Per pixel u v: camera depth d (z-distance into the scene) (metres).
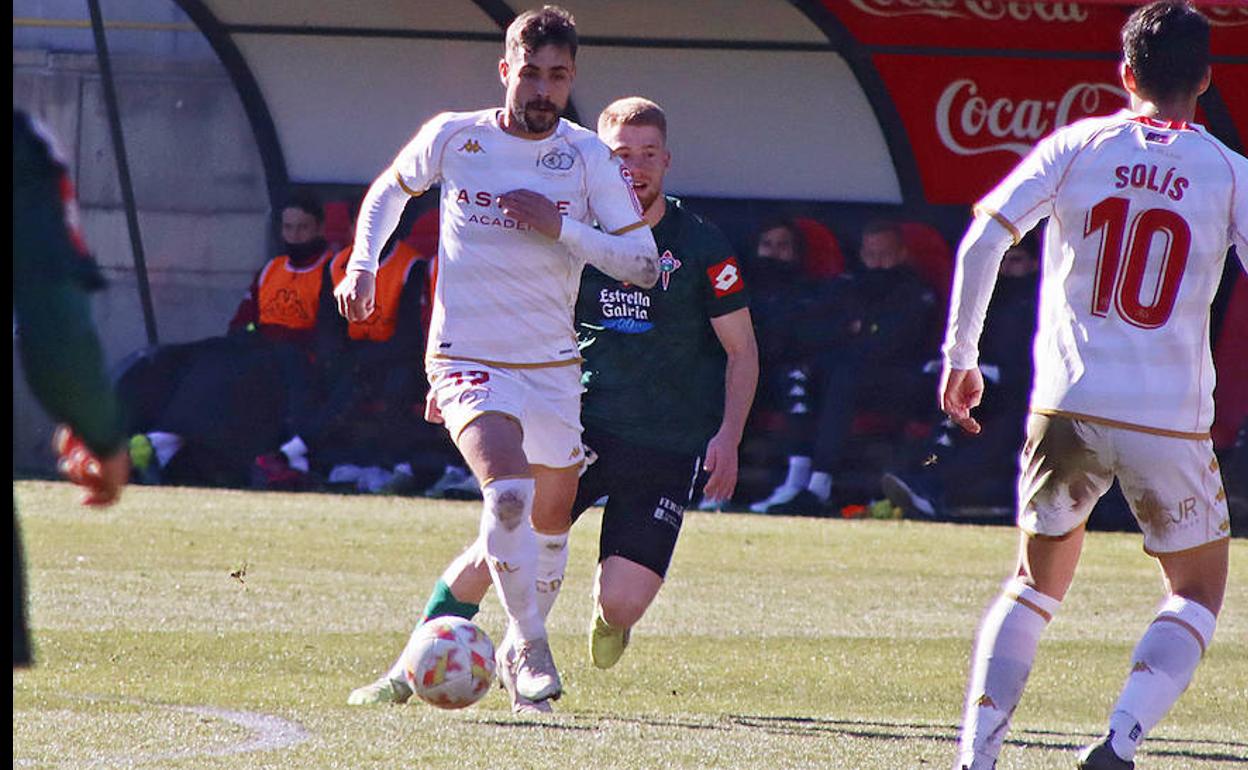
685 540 38.34
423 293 45.41
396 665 19.08
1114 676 23.89
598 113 48.50
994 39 46.94
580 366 19.12
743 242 47.56
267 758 15.21
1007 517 44.56
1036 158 15.30
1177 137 15.07
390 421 45.50
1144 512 15.22
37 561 31.22
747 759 15.92
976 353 15.64
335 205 47.69
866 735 17.92
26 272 9.60
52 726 16.56
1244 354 45.44
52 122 50.28
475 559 19.47
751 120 48.25
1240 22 44.91
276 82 49.44
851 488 44.59
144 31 50.16
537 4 47.78
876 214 48.25
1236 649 26.77
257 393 45.25
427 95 49.41
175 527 36.69
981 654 15.13
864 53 47.19
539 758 15.53
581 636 25.80
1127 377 14.91
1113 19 46.22
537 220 17.78
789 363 45.09
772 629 27.22
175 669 21.06
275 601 27.88
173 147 50.50
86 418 9.75
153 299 50.91
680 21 47.62
